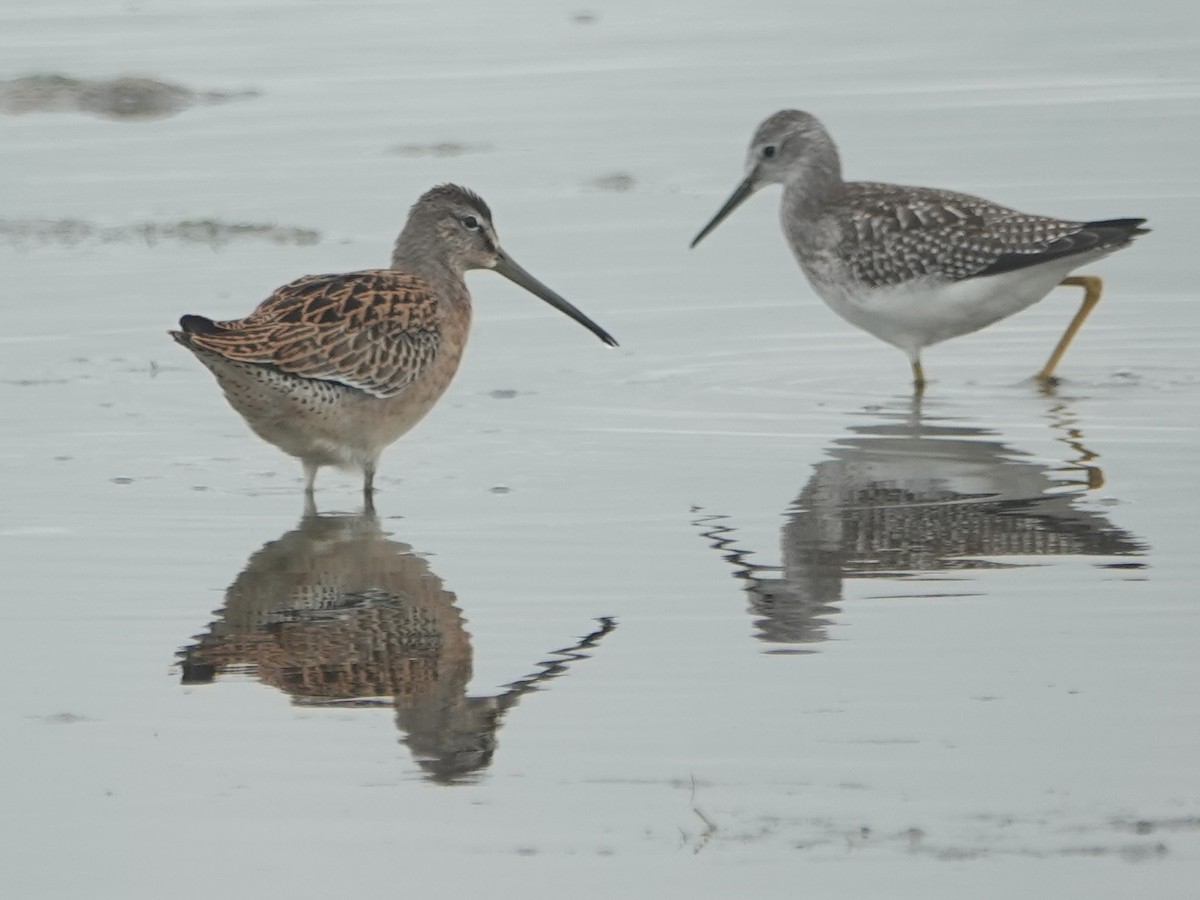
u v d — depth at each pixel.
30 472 14.29
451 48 27.09
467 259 15.01
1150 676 10.38
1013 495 13.52
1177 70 24.84
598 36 27.58
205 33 28.12
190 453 14.80
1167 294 18.59
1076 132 22.31
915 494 13.61
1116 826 8.80
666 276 19.00
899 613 11.38
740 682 10.46
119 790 9.36
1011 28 27.33
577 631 11.23
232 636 11.27
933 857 8.56
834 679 10.47
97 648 11.10
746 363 17.06
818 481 13.93
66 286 18.48
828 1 29.38
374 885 8.44
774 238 20.14
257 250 19.34
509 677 10.62
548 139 22.88
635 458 14.56
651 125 23.30
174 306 17.88
